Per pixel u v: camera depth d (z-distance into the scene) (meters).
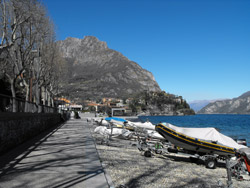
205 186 7.60
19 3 18.16
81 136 18.64
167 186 7.26
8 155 9.93
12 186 5.84
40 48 26.83
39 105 22.11
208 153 11.90
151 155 13.04
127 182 7.21
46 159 9.21
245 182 8.93
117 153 12.66
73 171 7.52
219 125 81.25
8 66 23.95
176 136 12.12
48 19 23.97
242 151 9.48
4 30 17.36
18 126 13.14
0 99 10.16
